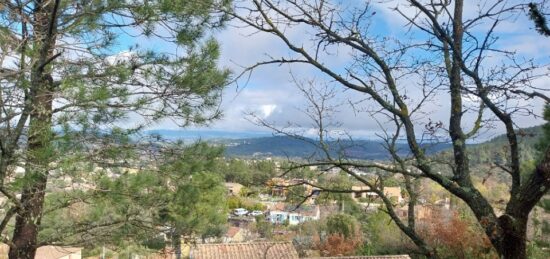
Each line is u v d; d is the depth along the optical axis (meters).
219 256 16.06
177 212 6.45
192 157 6.19
